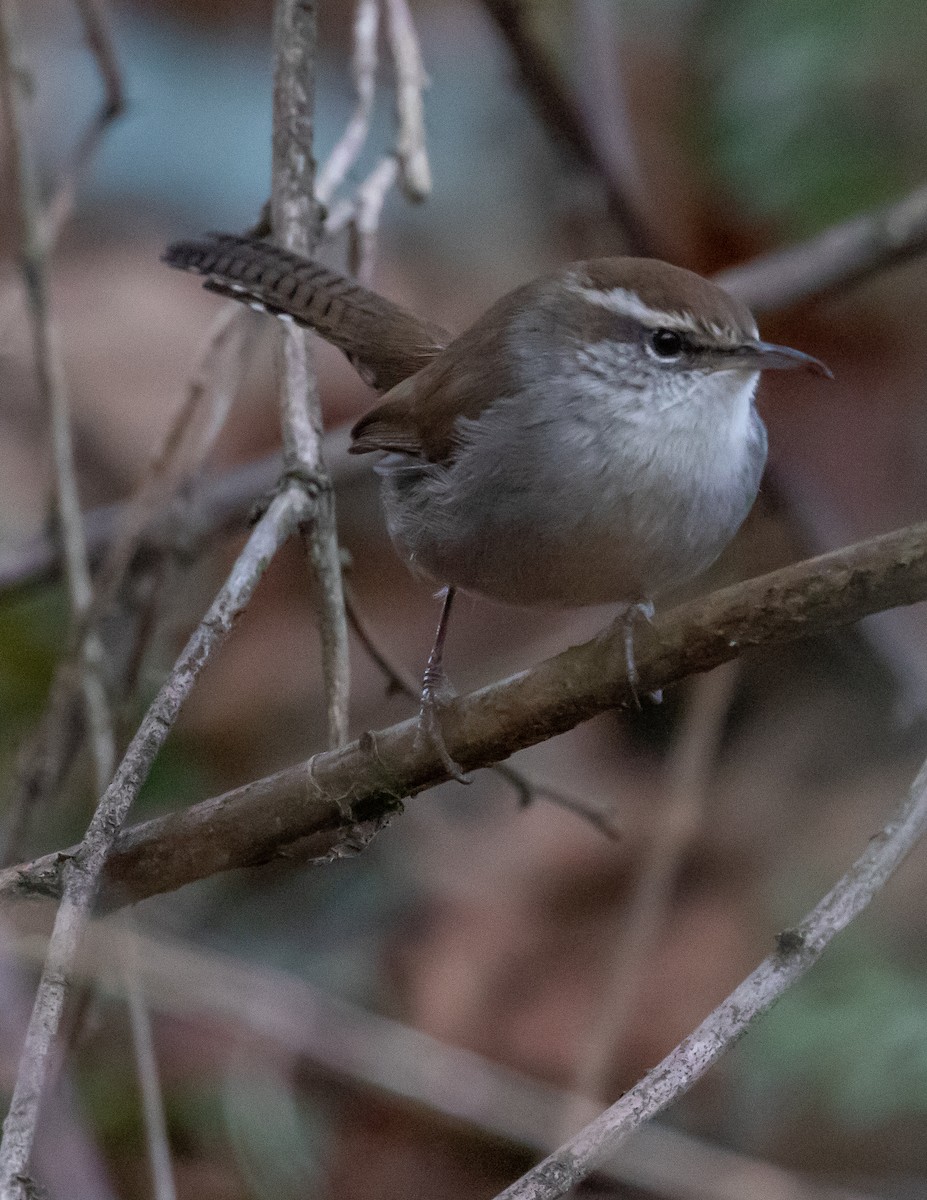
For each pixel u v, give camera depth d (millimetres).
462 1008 10438
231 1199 9508
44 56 17516
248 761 12289
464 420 7562
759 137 12570
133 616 10562
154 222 16016
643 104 13664
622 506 7250
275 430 13508
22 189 9594
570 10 13570
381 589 13227
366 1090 10172
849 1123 9227
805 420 12547
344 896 11398
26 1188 4645
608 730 12102
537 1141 9180
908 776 10922
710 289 7395
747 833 11031
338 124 16969
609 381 7266
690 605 5785
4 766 10992
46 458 10742
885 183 12195
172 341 14539
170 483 10609
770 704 11914
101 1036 10125
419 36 17500
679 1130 9523
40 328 9500
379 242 15711
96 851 5492
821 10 12461
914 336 12641
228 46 17391
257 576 6516
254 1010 9594
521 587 7711
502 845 11516
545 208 15773
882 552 5418
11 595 10844
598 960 10523
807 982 9727
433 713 6215
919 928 9805
